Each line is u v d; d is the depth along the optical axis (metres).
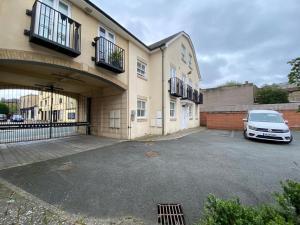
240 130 16.00
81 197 3.43
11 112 10.32
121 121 10.88
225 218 1.72
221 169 5.09
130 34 10.32
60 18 6.83
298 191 1.96
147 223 2.68
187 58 17.67
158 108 12.60
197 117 21.11
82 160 5.98
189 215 2.88
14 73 7.70
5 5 5.31
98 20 8.82
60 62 6.72
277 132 9.16
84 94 13.37
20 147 8.20
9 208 2.95
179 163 5.64
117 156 6.51
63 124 10.85
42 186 3.89
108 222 2.68
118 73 9.95
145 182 4.16
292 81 2.26
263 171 4.93
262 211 1.79
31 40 5.70
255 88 28.80
